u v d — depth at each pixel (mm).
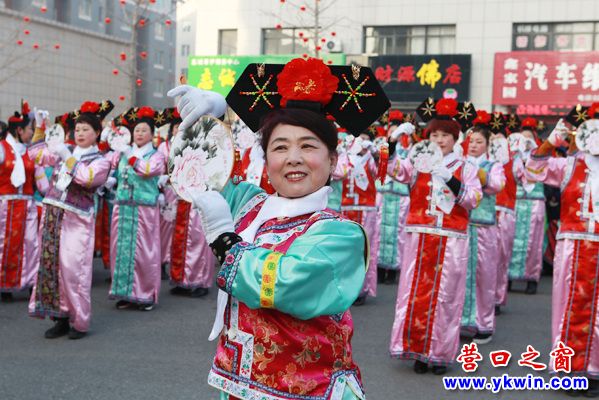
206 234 2236
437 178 5242
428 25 21953
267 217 2328
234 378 2252
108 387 4793
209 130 2393
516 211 9062
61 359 5426
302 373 2213
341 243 2156
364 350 5945
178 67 32281
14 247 7605
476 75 21516
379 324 6949
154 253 7312
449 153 5277
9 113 26562
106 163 5836
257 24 22938
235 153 2377
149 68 37781
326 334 2238
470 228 6176
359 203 8016
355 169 8031
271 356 2211
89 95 30250
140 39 36781
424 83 21531
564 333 5035
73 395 4625
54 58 28359
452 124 5238
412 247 5320
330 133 2309
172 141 2453
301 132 2273
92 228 5961
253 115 2631
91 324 6598
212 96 2447
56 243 5887
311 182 2293
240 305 2273
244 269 2113
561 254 5086
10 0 28062
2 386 4773
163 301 7824
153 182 7359
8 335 6129
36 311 6016
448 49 21906
